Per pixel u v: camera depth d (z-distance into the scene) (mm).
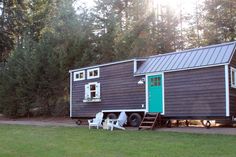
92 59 31922
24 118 31531
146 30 37250
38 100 31891
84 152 11148
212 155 10289
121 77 22234
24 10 40000
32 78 31312
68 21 33094
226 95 17141
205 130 17234
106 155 10570
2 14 38625
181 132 16578
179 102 18984
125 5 41125
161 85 19969
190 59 19203
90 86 24188
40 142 13602
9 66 32906
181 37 38156
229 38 33875
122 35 34094
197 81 18328
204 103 17938
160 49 36938
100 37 33594
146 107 20547
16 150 11758
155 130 18203
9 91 32312
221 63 17344
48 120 28531
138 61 21734
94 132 17344
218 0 34500
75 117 25156
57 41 32625
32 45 33406
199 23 37156
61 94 31953
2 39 37750
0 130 18906
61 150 11578
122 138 14656
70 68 31750
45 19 39750
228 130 16906
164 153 10766
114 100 22453
